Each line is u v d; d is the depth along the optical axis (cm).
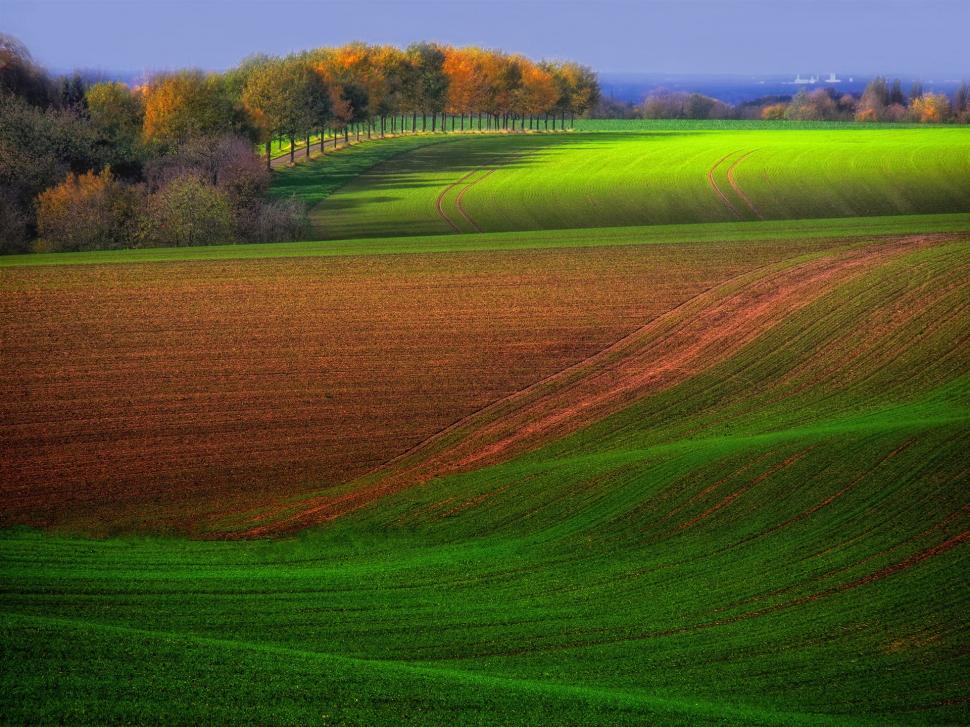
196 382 6056
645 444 5359
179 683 2319
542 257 8488
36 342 6512
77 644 2503
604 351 6638
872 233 9019
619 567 3944
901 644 3209
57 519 4612
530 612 3475
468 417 5769
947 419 5188
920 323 6688
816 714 2686
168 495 4881
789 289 7500
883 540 4038
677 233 9425
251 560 4012
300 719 2183
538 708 2392
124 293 7419
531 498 4700
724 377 6184
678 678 2942
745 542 4122
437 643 3164
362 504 4778
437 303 7375
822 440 4981
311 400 5906
